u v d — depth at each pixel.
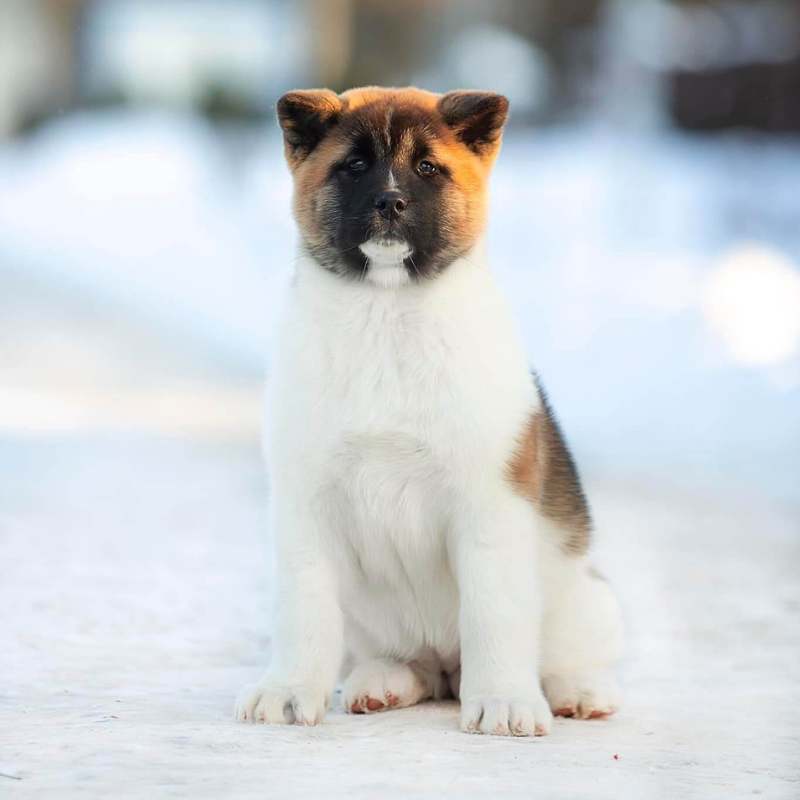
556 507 7.96
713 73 43.47
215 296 33.03
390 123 8.14
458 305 7.58
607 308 27.34
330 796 5.69
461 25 47.97
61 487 15.16
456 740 6.90
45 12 56.16
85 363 25.70
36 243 40.88
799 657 9.02
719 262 31.48
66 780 5.83
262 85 50.59
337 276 7.72
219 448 18.08
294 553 7.50
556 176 40.28
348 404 7.41
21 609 9.66
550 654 7.84
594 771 6.29
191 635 9.09
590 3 47.22
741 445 18.45
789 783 6.13
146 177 47.50
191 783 5.83
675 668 8.73
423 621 7.96
